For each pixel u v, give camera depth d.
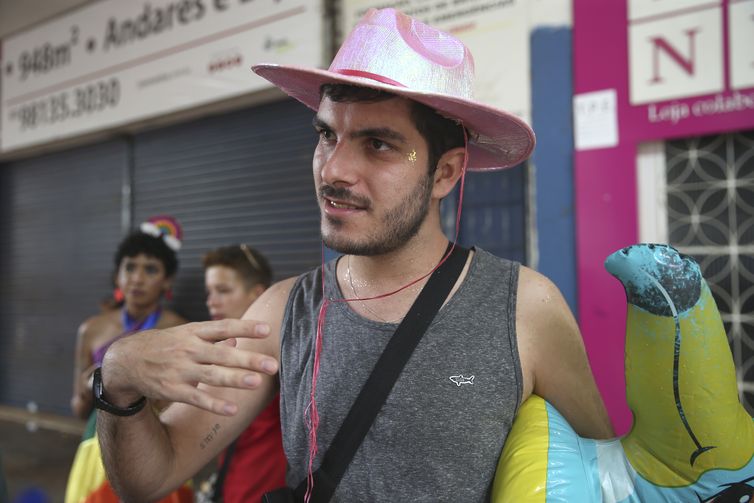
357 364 1.10
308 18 3.67
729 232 2.64
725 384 0.96
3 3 5.57
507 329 1.09
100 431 1.10
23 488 3.91
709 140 2.67
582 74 2.83
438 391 1.06
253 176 4.23
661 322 0.95
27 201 5.91
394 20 1.07
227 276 2.55
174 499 1.98
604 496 1.04
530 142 1.23
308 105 1.40
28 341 5.81
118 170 5.09
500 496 1.02
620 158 2.74
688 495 1.00
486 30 3.10
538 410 1.10
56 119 5.21
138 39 4.58
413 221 1.07
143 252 3.04
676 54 2.60
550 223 2.94
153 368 0.93
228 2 4.04
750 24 2.45
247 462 1.93
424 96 0.99
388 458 1.06
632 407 1.05
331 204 1.05
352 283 1.19
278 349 1.23
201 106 4.27
